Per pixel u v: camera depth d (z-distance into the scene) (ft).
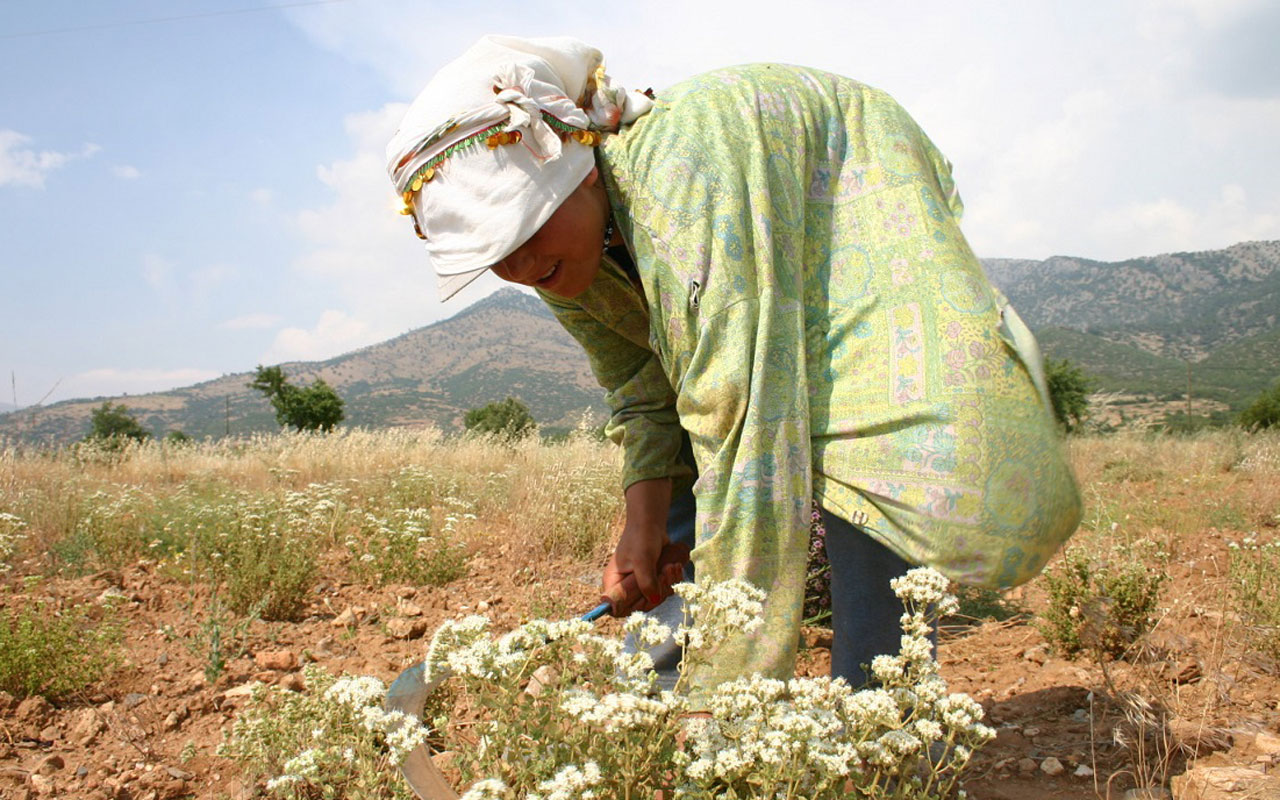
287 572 15.67
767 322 6.56
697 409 6.73
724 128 6.88
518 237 6.51
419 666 6.86
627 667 5.91
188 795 9.27
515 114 6.42
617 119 7.18
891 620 7.48
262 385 142.92
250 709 9.49
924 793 6.00
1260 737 8.92
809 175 7.23
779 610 6.56
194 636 13.98
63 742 10.50
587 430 38.88
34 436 35.60
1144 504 23.71
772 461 6.54
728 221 6.59
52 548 19.67
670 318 6.75
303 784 8.31
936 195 7.25
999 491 6.34
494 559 20.06
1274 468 30.68
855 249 7.13
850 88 7.74
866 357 6.89
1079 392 88.99
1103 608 11.48
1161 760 8.69
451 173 6.59
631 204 6.85
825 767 5.52
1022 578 6.52
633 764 5.65
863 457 6.75
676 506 9.02
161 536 20.86
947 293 6.72
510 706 5.84
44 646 11.64
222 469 39.65
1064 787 8.61
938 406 6.47
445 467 35.12
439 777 6.26
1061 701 10.62
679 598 8.86
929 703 6.24
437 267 6.81
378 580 17.49
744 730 5.72
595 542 20.75
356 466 38.09
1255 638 11.46
